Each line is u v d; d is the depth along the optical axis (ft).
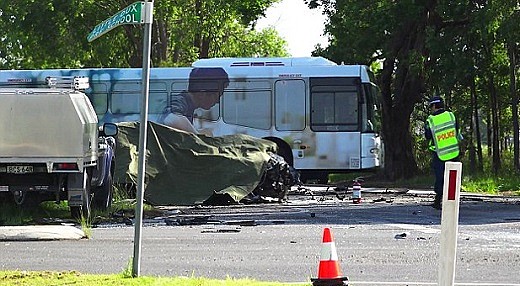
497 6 190.70
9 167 93.15
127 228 91.40
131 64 266.36
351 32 218.59
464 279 57.00
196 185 121.60
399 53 209.77
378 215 105.60
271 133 166.61
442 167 111.45
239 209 115.24
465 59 205.57
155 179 120.16
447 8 197.57
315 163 165.78
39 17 237.04
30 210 98.94
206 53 272.51
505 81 248.93
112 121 167.32
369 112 166.09
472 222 96.84
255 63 167.94
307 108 166.50
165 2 243.19
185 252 70.54
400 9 202.69
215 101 167.53
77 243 77.30
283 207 118.11
